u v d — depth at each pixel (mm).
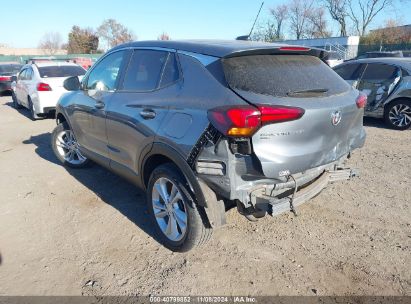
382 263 3102
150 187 3398
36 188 4762
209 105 2725
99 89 4195
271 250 3293
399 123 7910
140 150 3385
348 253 3240
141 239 3516
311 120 2684
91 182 4945
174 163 3158
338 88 3174
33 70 9750
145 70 3539
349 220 3803
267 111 2494
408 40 42812
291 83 2809
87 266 3123
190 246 3121
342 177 3316
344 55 35938
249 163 2617
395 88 7828
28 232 3660
